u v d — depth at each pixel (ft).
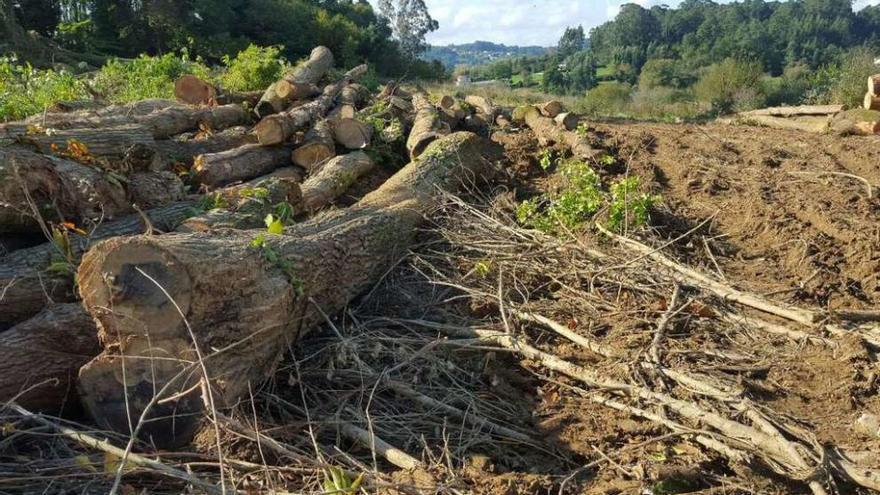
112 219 17.34
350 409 13.16
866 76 53.52
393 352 14.94
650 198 22.63
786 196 25.73
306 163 27.20
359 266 17.28
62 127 22.11
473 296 17.67
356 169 26.58
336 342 15.11
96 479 11.07
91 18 117.29
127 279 11.51
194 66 45.60
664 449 12.02
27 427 12.19
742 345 15.71
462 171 26.35
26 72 36.52
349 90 37.93
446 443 11.91
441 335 16.15
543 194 26.22
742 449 11.92
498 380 14.34
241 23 124.57
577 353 15.31
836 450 11.85
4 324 13.75
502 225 21.67
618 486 11.12
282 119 25.93
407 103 38.24
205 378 10.75
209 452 11.55
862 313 16.53
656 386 13.84
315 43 126.00
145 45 116.98
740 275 19.70
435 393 13.93
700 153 33.04
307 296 14.62
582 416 13.21
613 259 19.12
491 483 11.12
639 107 69.62
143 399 11.85
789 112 47.42
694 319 16.69
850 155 33.06
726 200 25.81
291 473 11.39
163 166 22.29
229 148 26.76
